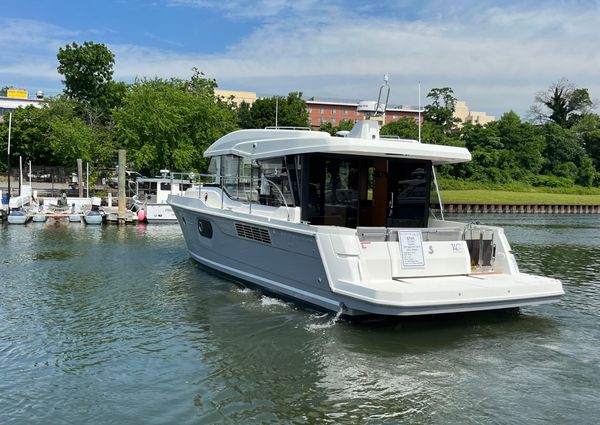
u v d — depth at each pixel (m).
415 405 5.74
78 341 7.95
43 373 6.73
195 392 6.12
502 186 65.06
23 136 48.72
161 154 37.88
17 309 9.74
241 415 5.54
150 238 20.47
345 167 9.72
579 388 6.24
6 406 5.82
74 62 57.12
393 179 9.95
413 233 8.55
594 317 9.47
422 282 8.11
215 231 12.02
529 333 8.34
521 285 8.16
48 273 13.06
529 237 26.38
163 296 10.61
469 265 8.94
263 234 10.01
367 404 5.77
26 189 30.88
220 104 52.81
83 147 40.44
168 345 7.73
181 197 13.87
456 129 75.31
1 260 14.96
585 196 64.00
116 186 45.19
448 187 62.84
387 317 8.66
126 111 38.06
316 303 8.98
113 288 11.38
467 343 7.77
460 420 5.41
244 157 11.30
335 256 8.20
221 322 8.77
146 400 5.94
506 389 6.18
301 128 10.98
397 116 79.44
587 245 22.39
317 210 9.53
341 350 7.40
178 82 45.31
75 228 24.22
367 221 9.90
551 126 79.88
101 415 5.60
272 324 8.58
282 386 6.25
